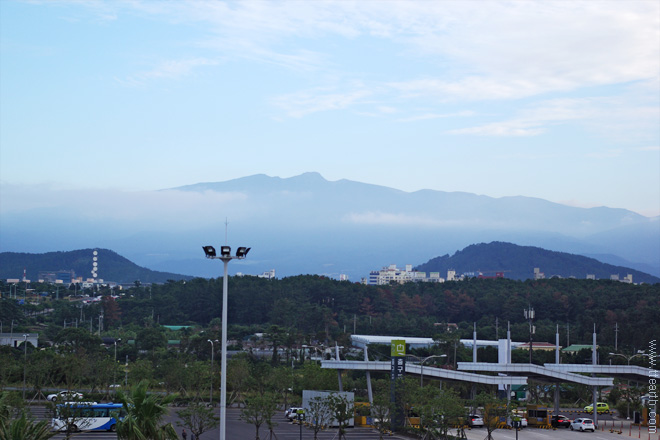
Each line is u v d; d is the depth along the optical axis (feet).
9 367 408.67
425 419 295.07
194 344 638.53
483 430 361.10
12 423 151.94
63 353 490.08
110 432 288.30
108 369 427.74
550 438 334.24
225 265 179.22
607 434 358.23
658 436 354.54
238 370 442.91
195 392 455.63
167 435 178.50
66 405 249.96
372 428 348.38
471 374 387.14
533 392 534.78
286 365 602.44
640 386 536.01
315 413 295.89
